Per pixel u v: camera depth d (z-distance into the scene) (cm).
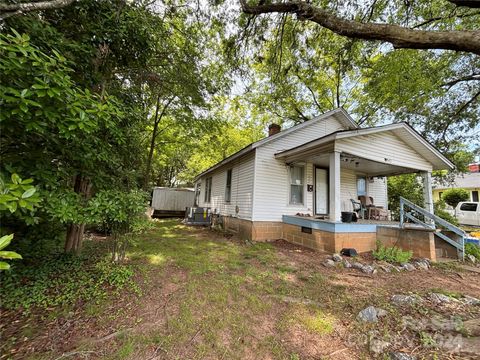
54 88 192
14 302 253
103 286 306
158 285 324
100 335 209
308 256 516
